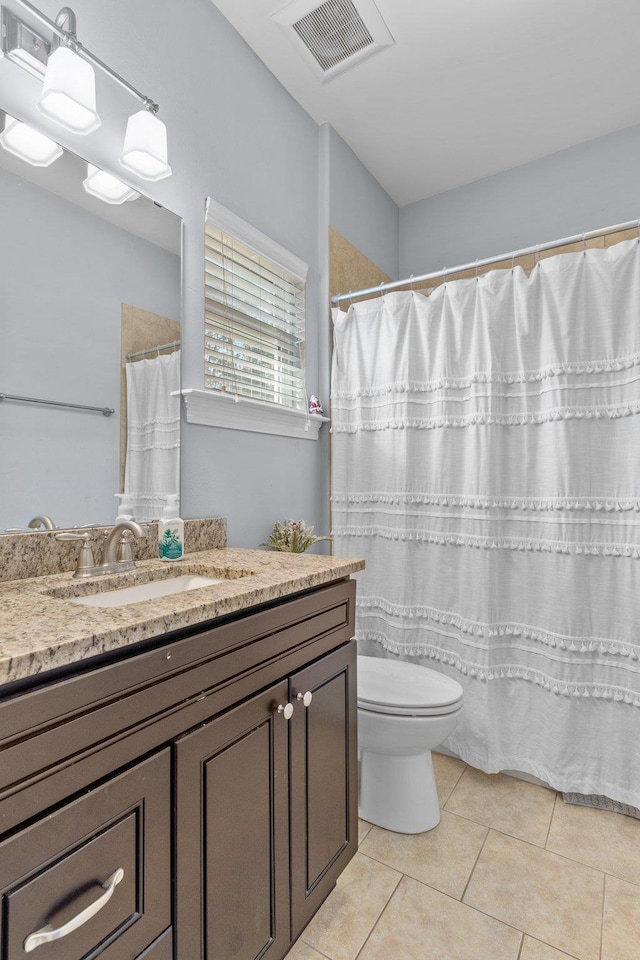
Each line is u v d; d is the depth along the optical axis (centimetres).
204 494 160
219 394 159
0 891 55
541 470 176
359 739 151
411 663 188
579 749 167
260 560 135
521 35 178
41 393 114
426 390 198
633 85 202
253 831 93
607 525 164
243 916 90
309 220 217
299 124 211
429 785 158
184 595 89
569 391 169
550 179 246
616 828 155
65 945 61
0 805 56
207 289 162
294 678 106
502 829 155
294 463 206
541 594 175
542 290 177
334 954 113
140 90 139
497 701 180
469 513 184
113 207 131
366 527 210
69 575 113
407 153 246
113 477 130
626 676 161
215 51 165
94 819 65
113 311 131
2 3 106
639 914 123
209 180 162
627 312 162
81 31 123
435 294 195
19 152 110
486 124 225
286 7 165
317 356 223
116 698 69
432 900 128
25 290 111
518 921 121
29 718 59
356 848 130
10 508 108
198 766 81
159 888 74
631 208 226
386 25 173
